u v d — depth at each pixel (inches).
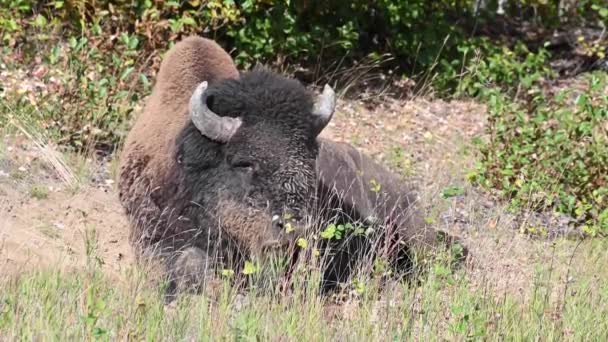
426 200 979.9
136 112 1089.4
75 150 1036.5
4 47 1163.3
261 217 719.7
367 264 768.9
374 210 848.9
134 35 1173.1
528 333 692.1
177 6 1207.6
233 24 1266.0
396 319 694.5
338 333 674.2
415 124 1273.4
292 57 1318.9
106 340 615.8
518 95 1314.0
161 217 779.4
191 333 651.5
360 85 1354.6
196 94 745.6
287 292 716.0
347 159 868.6
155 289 733.3
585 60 1510.8
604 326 719.7
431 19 1405.0
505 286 769.6
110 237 878.4
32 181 956.6
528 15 1594.5
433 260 821.2
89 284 682.2
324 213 795.4
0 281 692.1
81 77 1055.6
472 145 1203.2
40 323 620.1
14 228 860.6
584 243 930.7
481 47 1422.2
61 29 1221.7
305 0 1312.7
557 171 1055.0
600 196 1011.3
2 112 1049.5
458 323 676.1
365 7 1376.7
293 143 737.6
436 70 1393.9
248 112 746.2
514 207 944.3
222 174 743.1
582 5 1590.8
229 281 725.9
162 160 786.2
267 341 640.4
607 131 1098.1
